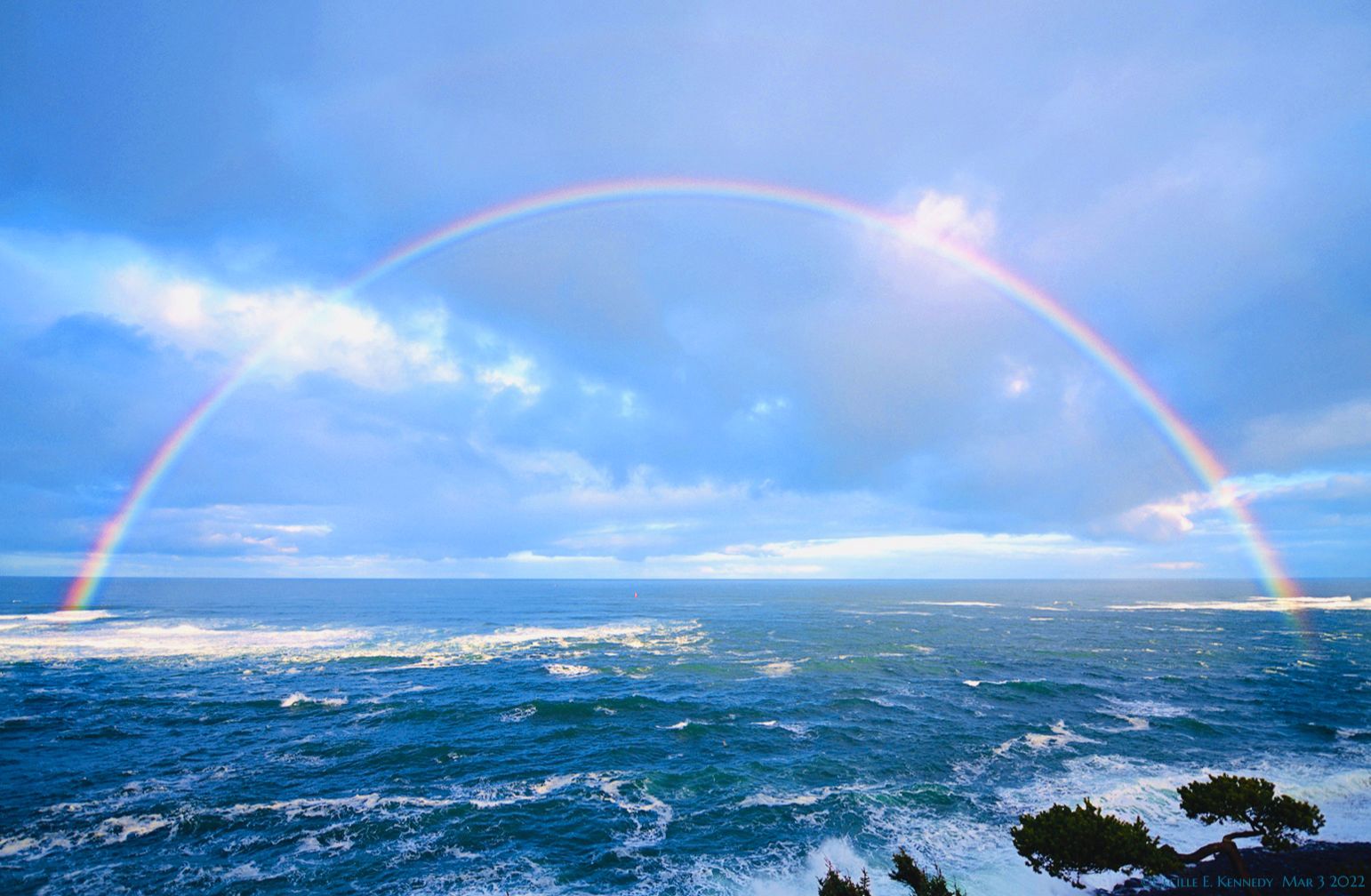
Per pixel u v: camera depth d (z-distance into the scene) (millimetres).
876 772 25297
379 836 19688
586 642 63656
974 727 31766
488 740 29547
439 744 28859
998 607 123688
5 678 42500
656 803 22312
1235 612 112312
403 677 43875
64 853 18500
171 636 63438
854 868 17672
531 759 26922
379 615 93188
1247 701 38156
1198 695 39812
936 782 24156
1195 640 68688
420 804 22234
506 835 19844
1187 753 27797
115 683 41250
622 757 27188
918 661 52531
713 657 54312
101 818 20906
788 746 28750
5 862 17938
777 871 17594
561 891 16656
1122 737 30156
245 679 42812
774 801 22359
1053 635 73188
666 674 46219
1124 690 41281
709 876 17375
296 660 50250
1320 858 17219
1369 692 41625
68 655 51531
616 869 17719
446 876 17359
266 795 22984
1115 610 116500
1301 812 12406
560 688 40781
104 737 29594
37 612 94375
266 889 16703
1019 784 24000
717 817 21094
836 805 21875
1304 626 86125
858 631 75938
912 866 14609
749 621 88875
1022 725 32125
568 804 22141
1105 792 23078
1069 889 16328
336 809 21766
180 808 21719
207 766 25875
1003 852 18438
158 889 16656
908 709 35406
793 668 49094
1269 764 26234
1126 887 16219
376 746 28578
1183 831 19703
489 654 54250
